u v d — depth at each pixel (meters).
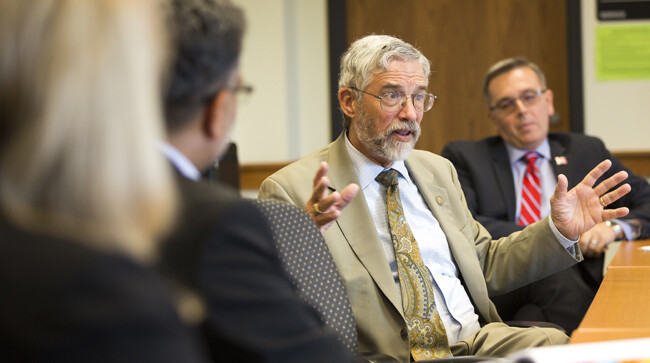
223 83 1.75
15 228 1.06
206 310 1.41
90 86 1.06
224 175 3.67
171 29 1.67
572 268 4.43
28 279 1.01
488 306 3.47
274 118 7.24
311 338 1.53
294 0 7.30
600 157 5.13
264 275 1.49
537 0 7.27
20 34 1.09
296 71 7.31
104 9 1.10
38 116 1.06
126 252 1.07
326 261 2.34
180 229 1.44
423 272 3.25
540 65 7.30
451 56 7.43
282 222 2.30
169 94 1.67
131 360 1.00
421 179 3.53
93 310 1.00
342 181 3.31
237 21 1.78
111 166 1.08
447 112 7.46
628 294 2.77
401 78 3.32
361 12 7.44
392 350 3.06
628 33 6.99
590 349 1.59
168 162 1.55
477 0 7.37
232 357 1.44
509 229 4.52
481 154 5.14
